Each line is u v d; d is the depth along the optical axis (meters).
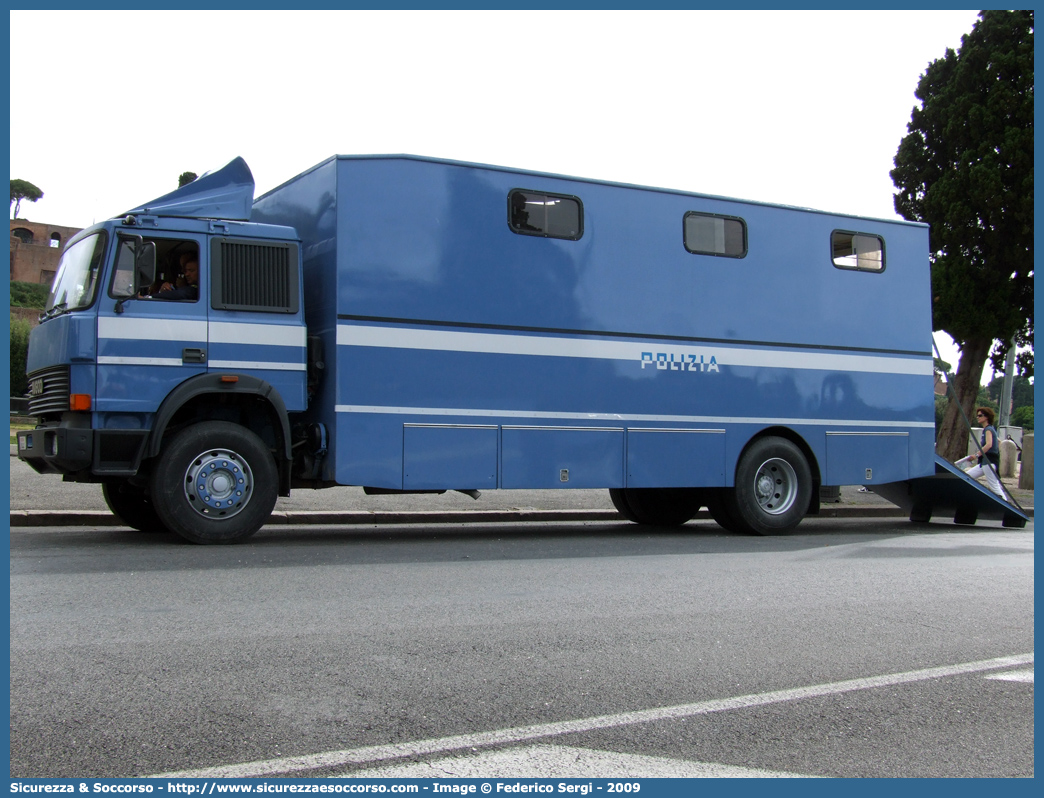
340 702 4.05
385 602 6.24
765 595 6.96
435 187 10.09
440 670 4.61
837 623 6.01
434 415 9.95
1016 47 20.08
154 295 9.01
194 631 5.22
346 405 9.54
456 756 3.48
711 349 11.62
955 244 20.55
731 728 3.90
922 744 3.79
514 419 10.37
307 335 10.06
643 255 11.26
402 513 12.51
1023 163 19.62
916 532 12.78
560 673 4.62
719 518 12.37
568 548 9.73
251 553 8.44
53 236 84.56
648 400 11.17
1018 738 3.90
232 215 9.62
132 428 8.84
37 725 3.67
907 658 5.16
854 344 12.70
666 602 6.55
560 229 10.77
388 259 9.79
